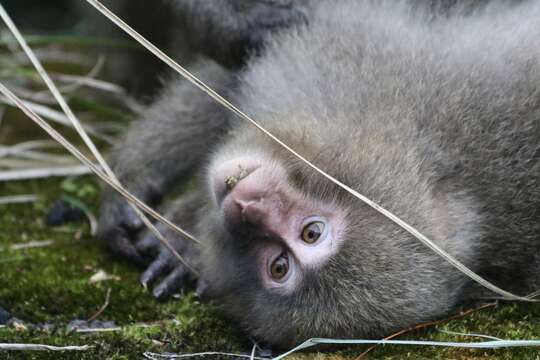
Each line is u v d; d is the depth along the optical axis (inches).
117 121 502.3
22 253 368.5
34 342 289.0
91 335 298.8
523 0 359.6
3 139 474.6
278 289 309.1
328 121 322.3
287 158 314.0
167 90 422.0
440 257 296.7
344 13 355.9
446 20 349.1
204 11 378.9
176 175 409.4
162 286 344.2
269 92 347.9
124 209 389.1
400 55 335.3
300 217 305.6
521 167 313.3
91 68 546.9
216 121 393.7
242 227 314.0
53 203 422.3
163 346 296.0
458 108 318.3
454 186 310.5
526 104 318.3
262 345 311.7
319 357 287.3
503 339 282.5
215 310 331.6
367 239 294.7
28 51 313.6
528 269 313.6
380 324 291.9
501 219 311.7
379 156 307.9
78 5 595.5
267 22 367.6
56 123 496.1
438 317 297.7
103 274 358.9
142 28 486.6
